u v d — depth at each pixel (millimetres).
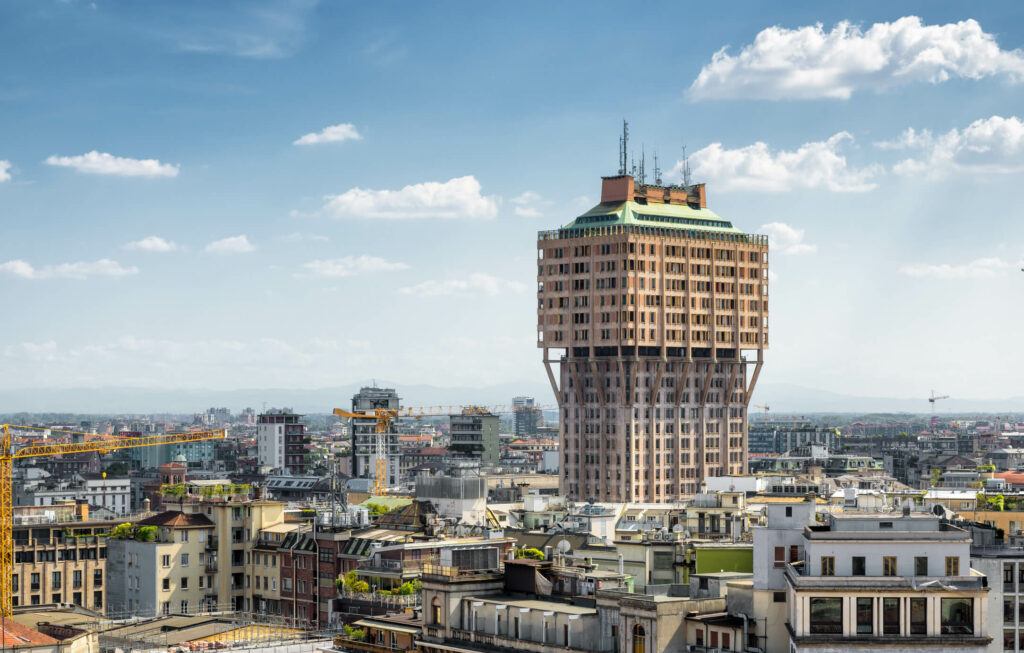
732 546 195625
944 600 159500
